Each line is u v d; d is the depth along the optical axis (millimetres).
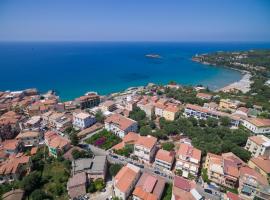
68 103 141375
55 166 79250
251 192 63344
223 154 81625
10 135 100250
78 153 82125
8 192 63438
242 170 71125
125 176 66125
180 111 134500
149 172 76250
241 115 125000
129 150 87562
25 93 169125
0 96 156875
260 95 171125
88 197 64438
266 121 112000
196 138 95875
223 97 162875
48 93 181875
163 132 103312
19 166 74250
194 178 73062
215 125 115688
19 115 122062
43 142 97312
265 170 72500
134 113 126875
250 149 90688
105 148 92875
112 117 111375
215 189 68312
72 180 66750
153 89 192125
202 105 148750
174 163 81938
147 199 59531
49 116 116188
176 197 58250
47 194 64750
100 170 70688
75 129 111188
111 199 63750
